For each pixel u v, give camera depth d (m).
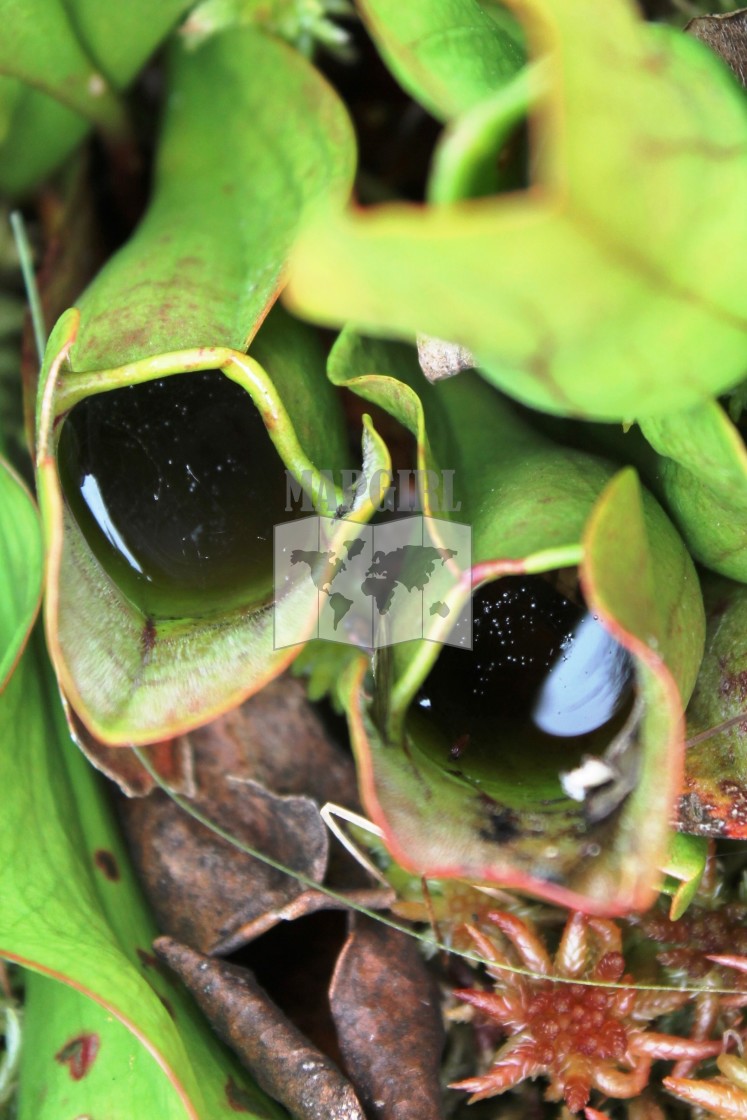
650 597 0.29
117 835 0.34
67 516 0.31
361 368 0.32
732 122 0.27
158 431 0.32
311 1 0.36
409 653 0.30
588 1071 0.33
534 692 0.31
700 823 0.32
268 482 0.32
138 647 0.31
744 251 0.27
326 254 0.27
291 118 0.34
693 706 0.32
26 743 0.33
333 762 0.35
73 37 0.34
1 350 0.37
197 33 0.35
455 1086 0.33
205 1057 0.33
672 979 0.34
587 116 0.26
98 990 0.32
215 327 0.32
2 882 0.32
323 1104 0.33
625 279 0.27
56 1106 0.32
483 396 0.33
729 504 0.31
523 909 0.35
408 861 0.30
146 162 0.37
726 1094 0.33
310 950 0.34
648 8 0.36
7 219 0.37
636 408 0.28
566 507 0.30
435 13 0.31
